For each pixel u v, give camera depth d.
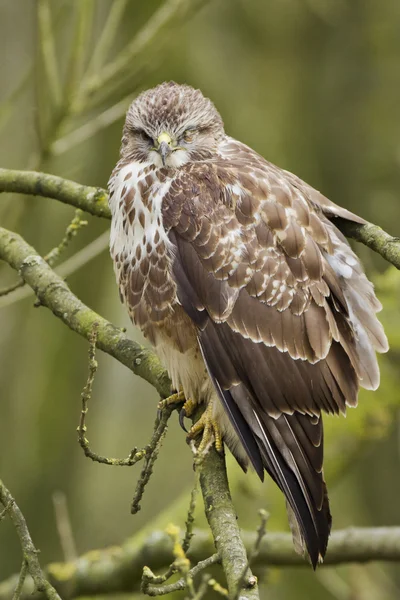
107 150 16.12
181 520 10.73
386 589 14.80
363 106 16.72
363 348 8.34
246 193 8.26
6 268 13.97
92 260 16.41
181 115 8.88
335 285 8.20
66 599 10.45
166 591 6.53
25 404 16.42
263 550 10.02
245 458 8.39
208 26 16.72
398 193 16.36
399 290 11.48
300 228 8.16
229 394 8.04
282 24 17.00
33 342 16.61
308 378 7.99
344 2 16.75
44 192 9.45
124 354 8.59
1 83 16.75
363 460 16.47
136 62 13.29
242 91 16.75
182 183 8.43
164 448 18.83
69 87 11.77
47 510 16.16
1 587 10.40
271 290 8.08
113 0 16.19
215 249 8.19
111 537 17.86
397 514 16.33
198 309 8.19
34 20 11.88
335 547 10.06
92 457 7.17
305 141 16.88
